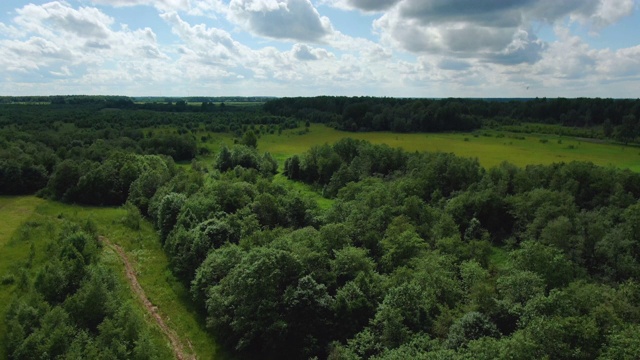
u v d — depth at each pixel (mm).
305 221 64312
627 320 35406
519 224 67500
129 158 98500
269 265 42531
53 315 38531
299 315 40812
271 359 41125
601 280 52812
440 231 58719
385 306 37750
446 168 83750
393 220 58781
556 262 44375
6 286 51094
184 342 44438
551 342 30641
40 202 89750
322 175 102688
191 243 56188
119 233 71562
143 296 52406
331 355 36938
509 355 29281
